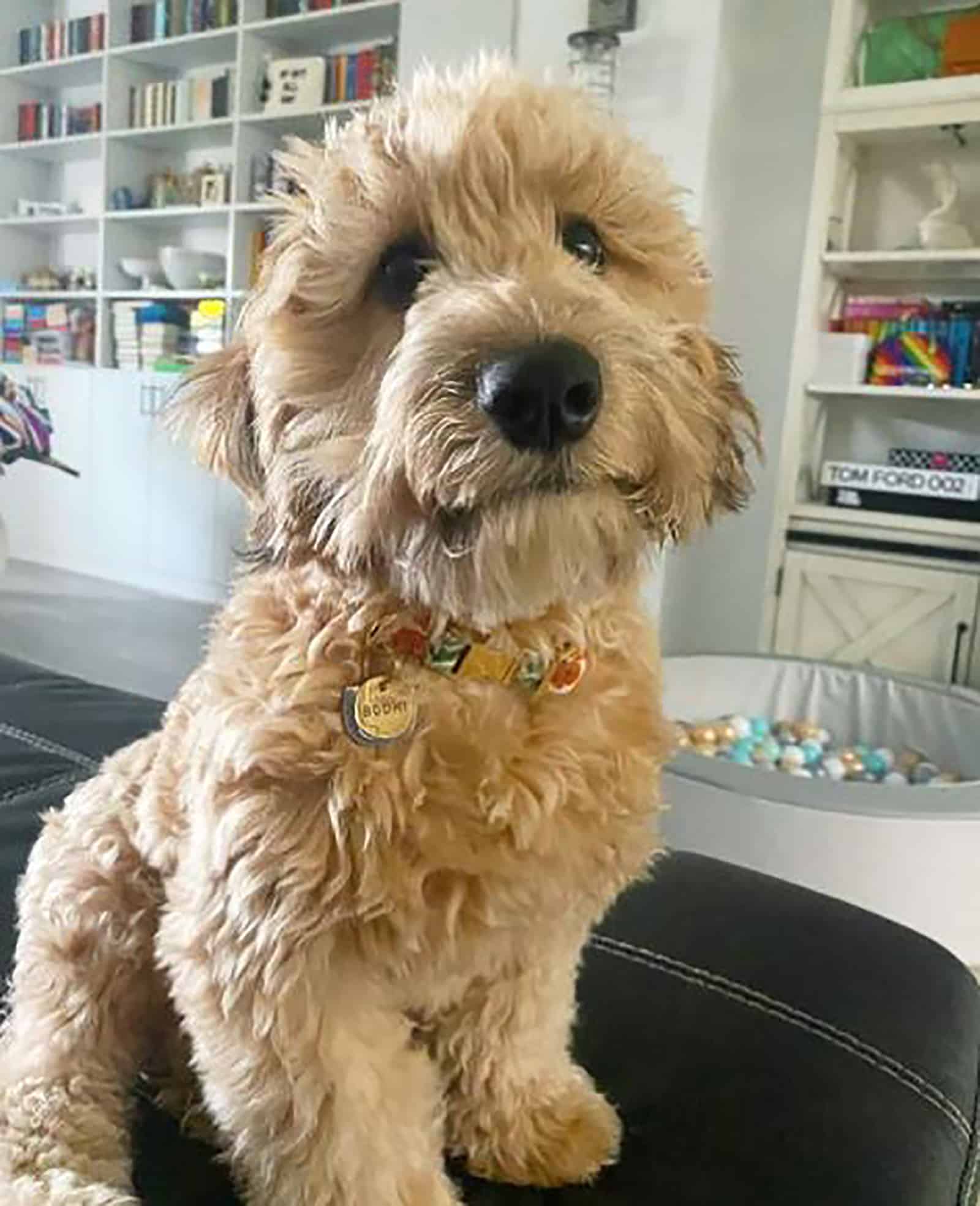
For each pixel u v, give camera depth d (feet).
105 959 2.54
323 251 2.35
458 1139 2.54
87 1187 2.27
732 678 8.95
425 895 2.07
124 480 15.56
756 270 10.00
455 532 2.09
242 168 14.26
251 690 2.21
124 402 15.43
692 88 9.76
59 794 3.84
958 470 9.50
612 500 2.16
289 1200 2.09
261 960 2.05
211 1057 2.15
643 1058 2.80
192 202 15.30
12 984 2.80
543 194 2.35
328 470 2.22
